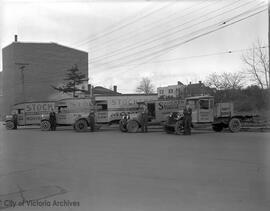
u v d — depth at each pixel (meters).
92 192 8.27
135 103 34.31
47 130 33.94
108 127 37.75
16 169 11.45
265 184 8.84
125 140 20.69
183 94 61.81
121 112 34.00
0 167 11.86
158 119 30.55
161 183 9.04
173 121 25.73
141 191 8.27
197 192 8.11
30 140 21.86
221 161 12.34
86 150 16.09
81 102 33.56
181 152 14.81
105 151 15.62
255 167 11.14
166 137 22.34
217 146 16.77
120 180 9.47
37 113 39.03
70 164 12.25
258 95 39.81
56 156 14.34
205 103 26.75
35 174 10.56
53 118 33.91
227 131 27.91
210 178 9.56
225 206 7.05
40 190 8.55
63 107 33.78
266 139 19.88
